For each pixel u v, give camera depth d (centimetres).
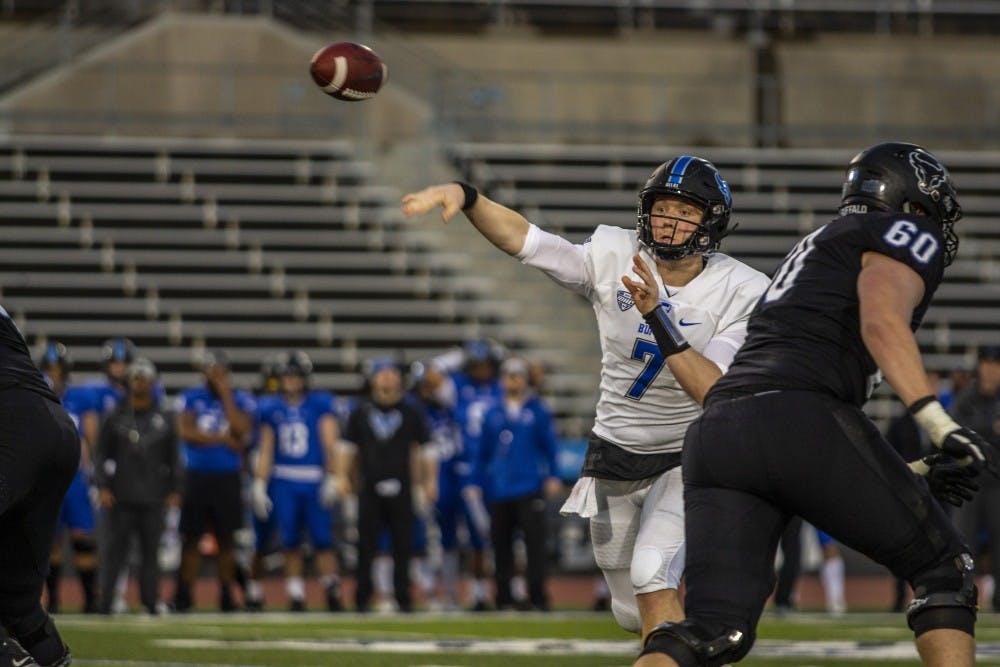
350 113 7800
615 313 1781
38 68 7719
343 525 5566
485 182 7744
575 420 6875
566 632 3466
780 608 4206
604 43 8612
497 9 8569
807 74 8725
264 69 7806
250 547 4984
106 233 7169
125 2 7944
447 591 4869
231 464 4462
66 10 8006
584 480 1877
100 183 7375
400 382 4447
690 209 1727
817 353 1390
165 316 7006
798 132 8475
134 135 7694
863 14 8825
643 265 1545
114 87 7706
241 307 7050
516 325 7175
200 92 7756
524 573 5328
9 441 1727
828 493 1362
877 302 1349
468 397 4909
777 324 1420
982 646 3023
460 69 8488
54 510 1806
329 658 2712
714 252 1805
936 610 1384
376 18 8494
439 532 4875
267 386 4709
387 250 7319
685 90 8525
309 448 4559
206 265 7131
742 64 8688
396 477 4391
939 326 7425
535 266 1784
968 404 4338
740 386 1405
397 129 7838
